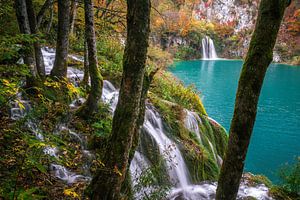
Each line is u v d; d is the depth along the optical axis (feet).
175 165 27.84
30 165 10.93
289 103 83.35
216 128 40.06
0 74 17.58
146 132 27.45
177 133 32.01
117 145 13.15
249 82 12.95
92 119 23.38
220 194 13.97
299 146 53.78
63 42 24.85
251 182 31.68
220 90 93.91
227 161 13.71
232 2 233.55
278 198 28.96
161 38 154.30
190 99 42.04
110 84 33.37
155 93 37.70
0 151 12.73
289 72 138.72
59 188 15.26
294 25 193.16
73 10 42.50
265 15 12.53
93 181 13.75
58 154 18.53
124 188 16.56
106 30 46.26
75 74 32.17
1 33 23.06
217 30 209.97
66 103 23.45
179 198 25.05
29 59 21.42
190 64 155.63
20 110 19.56
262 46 12.68
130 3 12.22
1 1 24.58
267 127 63.41
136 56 12.55
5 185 9.90
